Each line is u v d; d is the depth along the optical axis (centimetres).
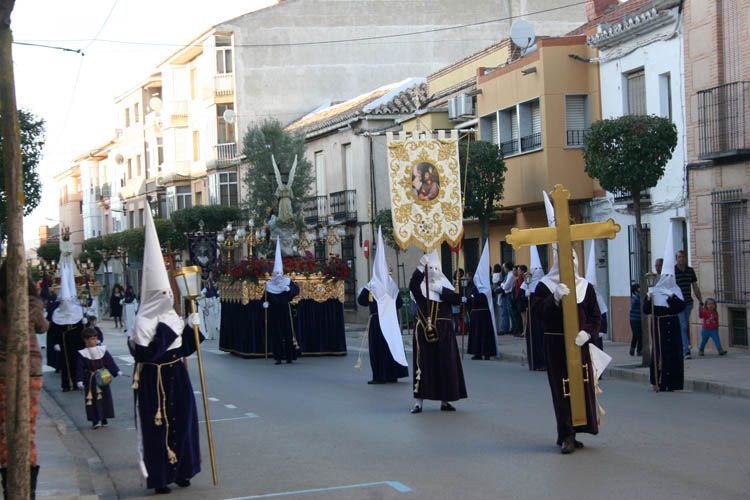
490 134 2878
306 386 1614
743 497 710
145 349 826
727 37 1891
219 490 824
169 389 834
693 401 1280
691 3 1991
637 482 770
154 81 6025
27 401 592
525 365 1883
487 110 2831
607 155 1645
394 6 4712
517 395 1384
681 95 2044
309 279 2255
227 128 4962
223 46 4869
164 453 824
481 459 898
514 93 2647
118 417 1400
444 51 4684
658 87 2133
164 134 5641
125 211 6669
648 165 1619
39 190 2114
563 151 2452
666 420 1102
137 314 836
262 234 2561
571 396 909
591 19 2966
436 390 1227
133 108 6444
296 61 4744
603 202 2364
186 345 863
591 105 2438
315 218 4006
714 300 1817
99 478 927
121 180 6762
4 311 734
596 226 921
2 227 1916
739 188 1842
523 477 807
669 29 2072
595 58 2402
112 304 4400
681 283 1764
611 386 1489
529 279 1781
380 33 4712
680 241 2083
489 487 775
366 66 4741
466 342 2519
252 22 4741
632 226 2225
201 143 5250
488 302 2064
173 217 4844
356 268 3812
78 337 1812
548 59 2455
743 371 1508
